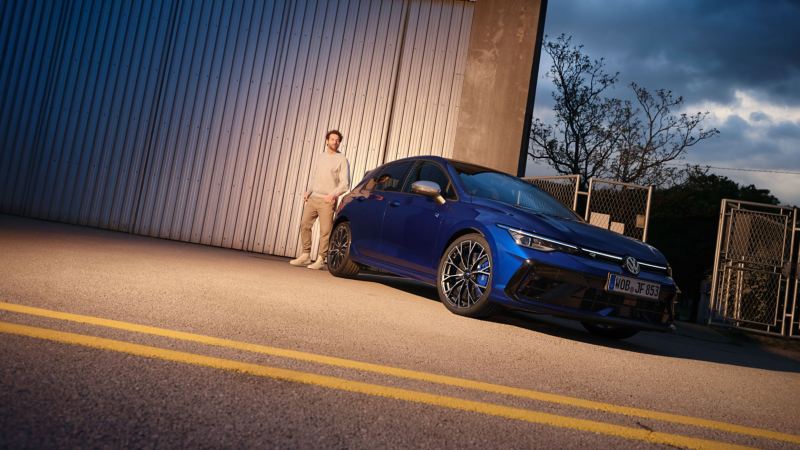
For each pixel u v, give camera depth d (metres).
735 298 8.57
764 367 4.71
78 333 2.35
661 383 3.08
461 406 2.09
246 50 9.08
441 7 9.03
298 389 2.03
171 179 9.00
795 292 8.37
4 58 9.14
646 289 4.25
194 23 9.11
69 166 9.02
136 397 1.75
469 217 4.66
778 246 8.53
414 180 5.77
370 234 5.92
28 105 9.09
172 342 2.43
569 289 4.05
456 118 8.97
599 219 7.78
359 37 9.06
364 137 8.98
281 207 8.97
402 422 1.84
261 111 9.03
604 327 5.12
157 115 9.04
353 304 4.30
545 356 3.33
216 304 3.48
